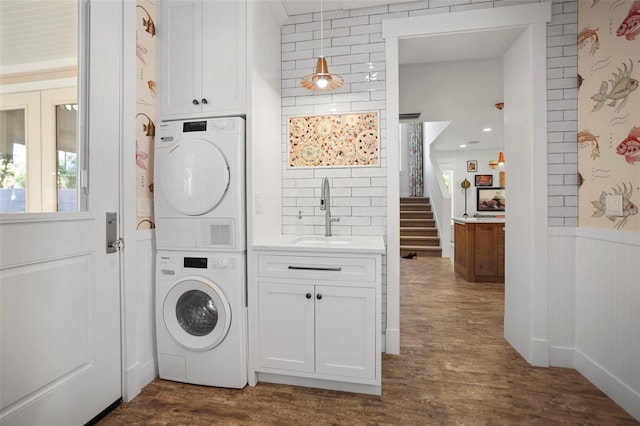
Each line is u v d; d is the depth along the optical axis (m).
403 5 2.26
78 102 1.50
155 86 2.01
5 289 1.20
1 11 1.22
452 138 7.38
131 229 1.78
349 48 2.35
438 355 2.24
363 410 1.63
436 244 6.86
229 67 1.92
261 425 1.52
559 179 2.05
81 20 1.51
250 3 1.90
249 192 1.89
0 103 1.21
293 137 2.45
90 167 1.55
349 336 1.75
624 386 1.63
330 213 2.39
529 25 2.08
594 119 1.87
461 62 3.15
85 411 1.51
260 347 1.87
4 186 1.22
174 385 1.88
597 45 1.84
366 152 2.34
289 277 1.82
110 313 1.66
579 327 2.00
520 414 1.60
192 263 1.88
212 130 1.86
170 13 2.01
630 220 1.62
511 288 2.38
